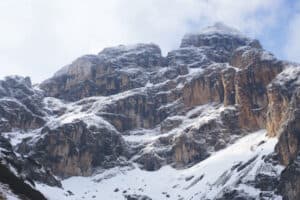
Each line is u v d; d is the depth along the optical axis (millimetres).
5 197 68062
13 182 81562
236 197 193375
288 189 184250
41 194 85938
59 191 155000
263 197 188500
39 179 155125
